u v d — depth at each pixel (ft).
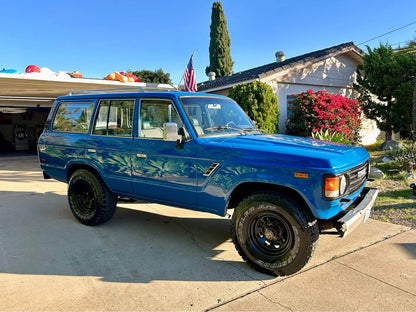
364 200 11.61
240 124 14.43
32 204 19.92
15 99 46.24
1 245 13.32
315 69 39.99
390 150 29.12
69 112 16.22
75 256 12.34
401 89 35.65
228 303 9.27
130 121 13.76
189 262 11.89
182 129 11.99
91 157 14.85
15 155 51.80
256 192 10.87
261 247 11.08
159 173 12.71
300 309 8.93
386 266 11.35
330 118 33.58
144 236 14.48
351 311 8.82
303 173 9.80
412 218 16.11
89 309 8.97
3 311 8.81
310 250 10.09
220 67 91.20
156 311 8.90
